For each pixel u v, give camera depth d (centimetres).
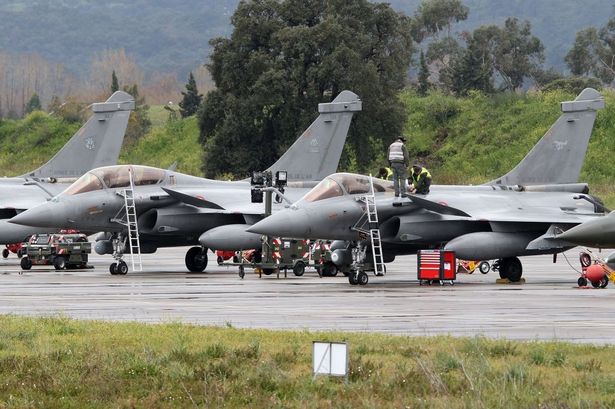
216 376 3441
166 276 9369
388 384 3284
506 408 2948
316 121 10988
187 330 4597
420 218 8788
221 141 18600
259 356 3812
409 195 8681
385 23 19125
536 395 3103
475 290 7712
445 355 3734
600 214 9662
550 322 5281
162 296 7012
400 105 19038
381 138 18688
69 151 12131
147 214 9806
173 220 9756
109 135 12331
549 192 9856
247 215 9862
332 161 11025
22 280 8706
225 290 7594
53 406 3091
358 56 17938
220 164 18725
